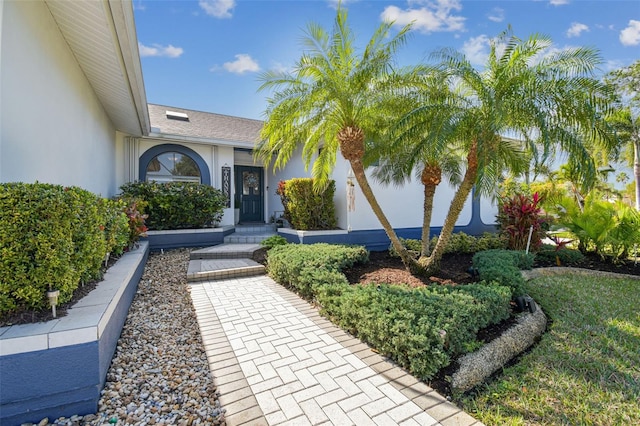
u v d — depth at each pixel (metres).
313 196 9.62
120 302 3.62
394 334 3.28
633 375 3.14
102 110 7.59
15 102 3.36
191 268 6.94
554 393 2.86
